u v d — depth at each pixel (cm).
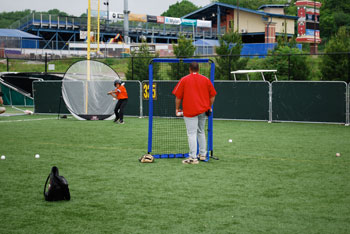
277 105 1483
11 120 1530
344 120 1401
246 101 1534
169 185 552
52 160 737
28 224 397
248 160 741
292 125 1372
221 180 582
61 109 1773
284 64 2327
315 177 603
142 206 455
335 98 1409
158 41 5997
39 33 4994
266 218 413
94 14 2586
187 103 694
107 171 643
